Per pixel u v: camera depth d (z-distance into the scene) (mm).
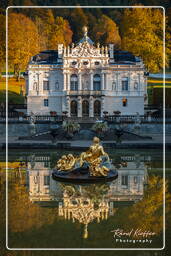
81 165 36750
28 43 128125
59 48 88625
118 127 73312
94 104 86500
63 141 64438
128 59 89438
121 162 46219
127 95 86438
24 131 73062
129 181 36094
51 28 153750
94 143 36469
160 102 104375
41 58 89000
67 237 22016
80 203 28922
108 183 35375
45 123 72938
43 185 34375
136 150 55938
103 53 86312
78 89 86000
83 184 34781
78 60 85625
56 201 29406
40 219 25094
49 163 45344
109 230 23141
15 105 98188
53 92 87062
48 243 21312
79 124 73688
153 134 73812
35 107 87125
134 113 86938
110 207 27875
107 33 158125
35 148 56844
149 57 115062
